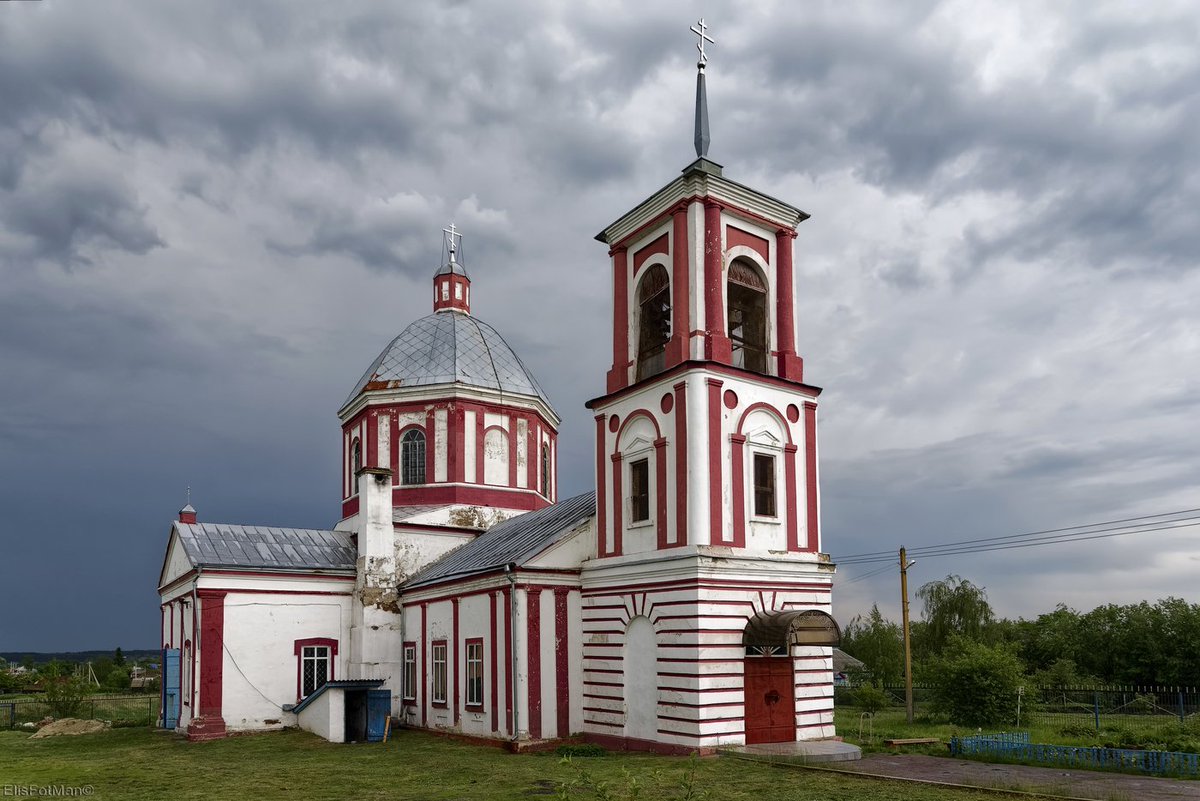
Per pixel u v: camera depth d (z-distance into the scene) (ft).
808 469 90.02
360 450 136.36
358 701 103.45
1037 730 101.09
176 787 68.85
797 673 84.94
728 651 79.77
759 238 92.84
